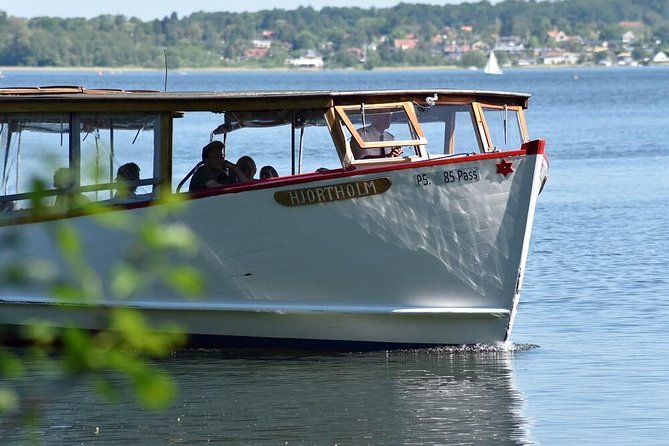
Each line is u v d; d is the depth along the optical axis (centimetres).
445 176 3388
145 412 2977
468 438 2797
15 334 3541
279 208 3409
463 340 3531
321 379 3278
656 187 8462
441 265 3438
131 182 3438
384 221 3409
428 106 3494
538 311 4266
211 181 3456
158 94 3519
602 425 2884
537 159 3388
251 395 3119
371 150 3444
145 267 1238
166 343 1158
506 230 3422
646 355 3562
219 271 3450
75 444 2758
